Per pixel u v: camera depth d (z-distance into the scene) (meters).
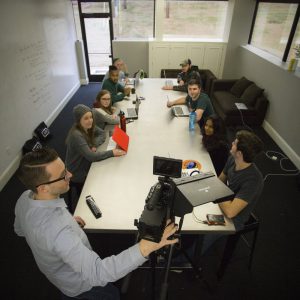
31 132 3.85
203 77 5.66
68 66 5.66
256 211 2.67
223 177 2.01
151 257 1.27
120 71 4.41
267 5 4.98
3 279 2.00
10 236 2.38
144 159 2.18
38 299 1.86
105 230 1.50
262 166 3.42
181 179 1.11
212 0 5.81
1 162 3.03
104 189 1.82
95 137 2.44
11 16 3.29
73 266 0.98
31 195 1.13
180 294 1.88
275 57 4.55
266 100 4.26
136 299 1.83
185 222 1.55
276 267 2.10
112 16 5.96
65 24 5.46
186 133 2.64
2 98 3.07
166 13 6.00
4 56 3.12
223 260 1.87
